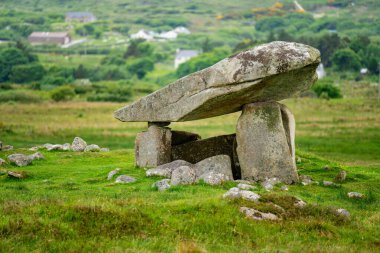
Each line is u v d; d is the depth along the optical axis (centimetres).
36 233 1585
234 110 2567
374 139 5031
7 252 1470
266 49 2247
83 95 10362
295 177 2370
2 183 2372
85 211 1694
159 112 2472
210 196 1905
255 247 1588
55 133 5044
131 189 2186
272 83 2283
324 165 2916
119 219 1678
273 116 2386
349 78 14788
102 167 2750
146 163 2584
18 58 16738
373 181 2556
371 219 1888
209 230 1667
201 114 2500
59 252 1501
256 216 1755
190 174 2259
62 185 2306
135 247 1528
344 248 1595
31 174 2545
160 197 1970
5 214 1680
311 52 2241
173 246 1550
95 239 1576
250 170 2386
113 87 11700
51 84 15400
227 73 2272
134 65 17762
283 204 1848
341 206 2041
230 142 2652
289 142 2431
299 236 1680
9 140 4569
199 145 2667
